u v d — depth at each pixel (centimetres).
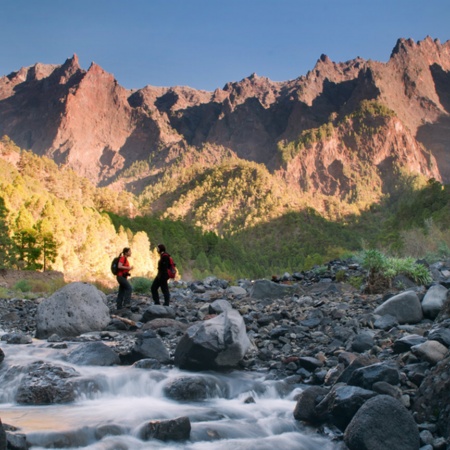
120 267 1416
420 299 1104
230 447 586
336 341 955
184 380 766
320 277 1778
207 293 1706
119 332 1192
